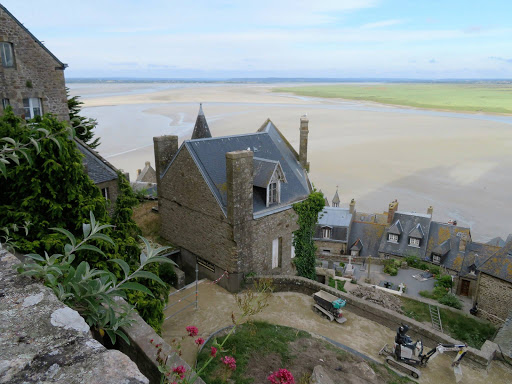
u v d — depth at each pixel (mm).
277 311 18781
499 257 30125
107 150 78062
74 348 3256
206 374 12211
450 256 47281
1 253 4789
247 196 19953
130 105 183375
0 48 19359
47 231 11164
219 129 110250
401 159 88938
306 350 14336
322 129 128250
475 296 31172
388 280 41188
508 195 66938
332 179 73688
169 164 23188
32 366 3020
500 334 20984
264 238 21672
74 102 35812
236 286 20656
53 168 11164
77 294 4727
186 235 23281
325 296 18578
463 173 78750
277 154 25453
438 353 16469
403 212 54062
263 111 172750
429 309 29750
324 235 54594
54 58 21312
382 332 17641
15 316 3598
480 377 15320
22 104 20500
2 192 11367
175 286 21531
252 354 13586
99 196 13250
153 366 6270
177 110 161000
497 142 110125
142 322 7027
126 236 14547
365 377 13133
